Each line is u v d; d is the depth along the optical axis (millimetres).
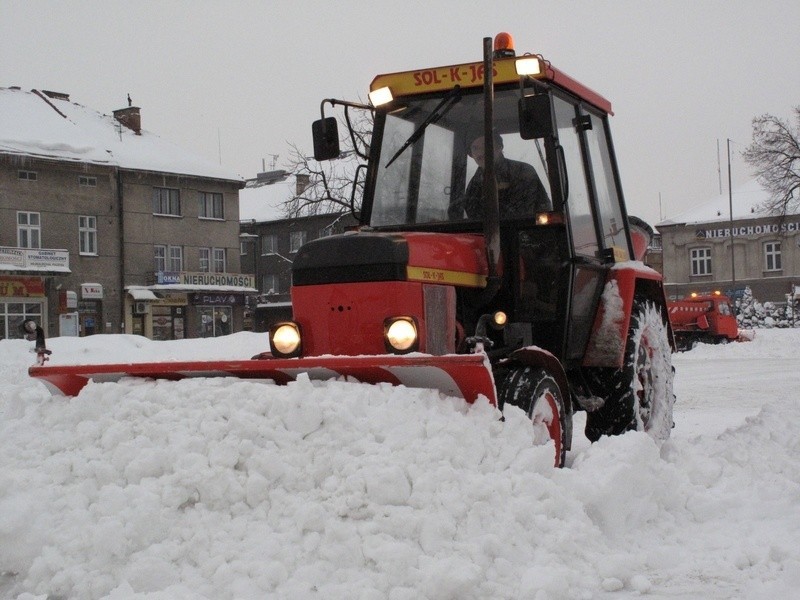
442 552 3688
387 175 6320
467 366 4395
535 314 5973
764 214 53156
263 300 54312
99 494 4043
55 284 38031
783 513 4977
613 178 7246
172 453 4082
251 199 58438
